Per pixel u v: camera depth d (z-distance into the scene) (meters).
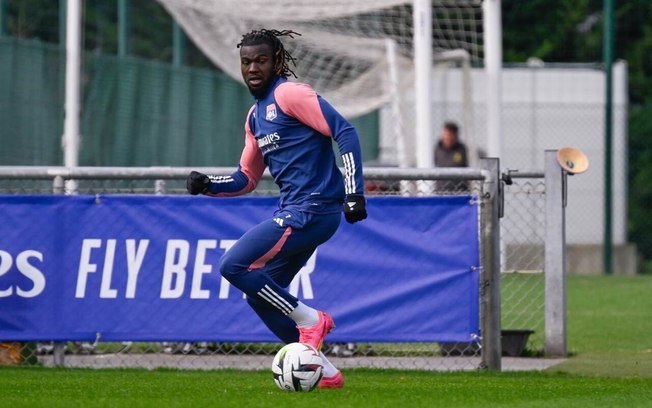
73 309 30.42
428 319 29.75
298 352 23.33
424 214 29.83
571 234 80.25
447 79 78.94
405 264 29.81
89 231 30.42
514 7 102.38
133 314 30.31
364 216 22.62
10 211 30.53
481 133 78.44
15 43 53.94
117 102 61.03
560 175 33.44
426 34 47.12
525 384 26.28
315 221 22.92
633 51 101.19
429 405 21.28
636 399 23.06
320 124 22.64
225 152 71.06
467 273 29.73
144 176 30.36
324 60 61.41
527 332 34.62
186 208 30.25
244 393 23.27
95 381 26.80
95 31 66.31
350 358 32.66
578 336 40.97
